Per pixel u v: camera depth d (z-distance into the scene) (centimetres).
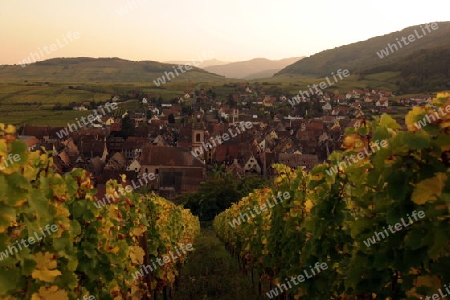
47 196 547
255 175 7262
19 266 479
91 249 716
